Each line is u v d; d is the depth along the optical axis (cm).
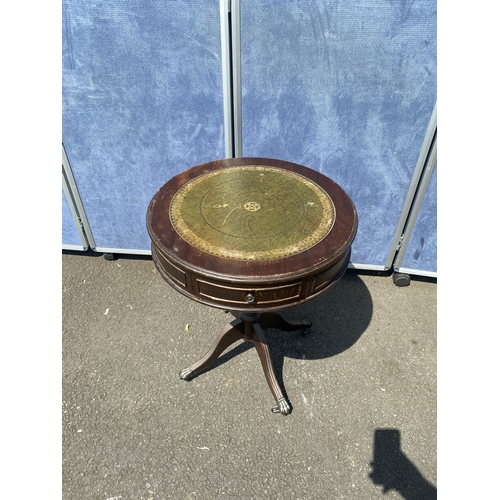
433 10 177
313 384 205
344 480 168
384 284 268
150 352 221
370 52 190
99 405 196
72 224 272
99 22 194
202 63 202
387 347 224
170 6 187
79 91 215
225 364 215
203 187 182
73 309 247
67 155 239
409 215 241
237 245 148
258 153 232
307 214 165
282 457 175
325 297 257
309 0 180
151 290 262
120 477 169
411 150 217
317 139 221
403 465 173
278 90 207
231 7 184
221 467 172
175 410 193
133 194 255
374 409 194
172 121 223
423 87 197
